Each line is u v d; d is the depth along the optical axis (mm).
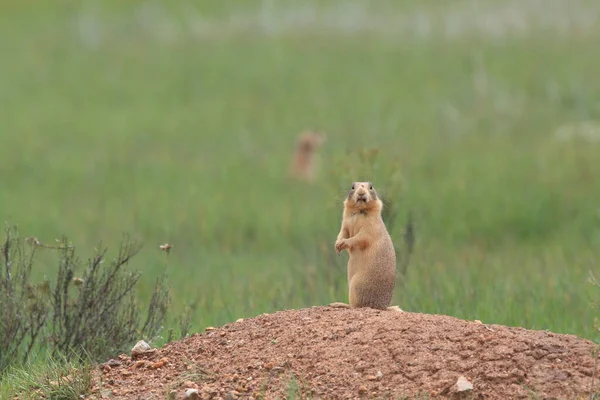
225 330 18062
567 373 15328
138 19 98688
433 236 38125
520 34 86000
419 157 50719
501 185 44844
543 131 57938
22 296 21453
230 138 60406
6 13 103500
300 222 40719
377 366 15836
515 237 39062
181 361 17359
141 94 74375
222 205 44219
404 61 80750
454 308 24156
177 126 64062
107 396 16375
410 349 16062
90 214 42875
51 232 39719
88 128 63438
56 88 76500
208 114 67312
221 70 80938
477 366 15539
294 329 17359
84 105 71000
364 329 16797
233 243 39156
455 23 90875
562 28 86938
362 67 79938
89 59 86062
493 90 67688
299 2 102562
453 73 75562
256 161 54438
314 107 67750
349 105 67812
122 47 90125
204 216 41656
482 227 39594
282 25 94250
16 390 17750
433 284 26219
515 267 31828
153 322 21844
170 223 41156
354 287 18125
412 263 30266
